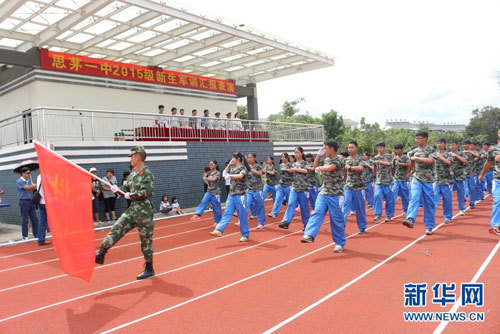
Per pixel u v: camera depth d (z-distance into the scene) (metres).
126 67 17.56
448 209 8.93
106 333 3.93
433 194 7.70
